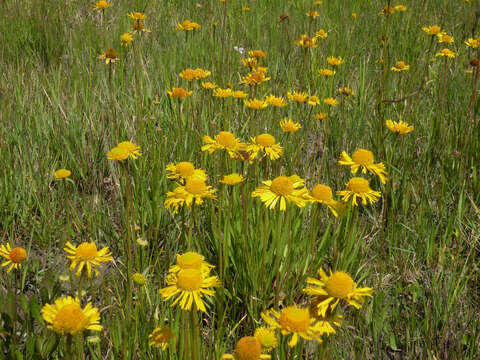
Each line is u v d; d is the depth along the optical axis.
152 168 0.93
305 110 1.23
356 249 0.72
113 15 1.74
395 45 1.60
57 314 0.40
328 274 0.74
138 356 0.57
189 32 1.58
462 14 1.74
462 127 1.09
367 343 0.64
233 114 1.18
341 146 1.09
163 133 1.06
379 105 1.18
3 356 0.53
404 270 0.78
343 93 1.06
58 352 0.57
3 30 1.56
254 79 0.98
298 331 0.40
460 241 0.80
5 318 0.57
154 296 0.64
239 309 0.70
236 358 0.40
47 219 0.84
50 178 0.93
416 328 0.68
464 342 0.65
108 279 0.71
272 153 0.66
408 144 1.08
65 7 1.75
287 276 0.63
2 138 1.02
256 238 0.68
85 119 1.10
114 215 0.92
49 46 1.50
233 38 1.66
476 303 0.71
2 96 1.16
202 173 0.59
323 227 0.84
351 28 1.76
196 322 0.46
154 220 0.83
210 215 0.78
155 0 1.87
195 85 1.26
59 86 1.22
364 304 0.66
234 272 0.73
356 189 0.59
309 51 1.44
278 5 2.03
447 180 0.99
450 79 1.32
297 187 0.59
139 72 1.30
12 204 0.86
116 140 0.97
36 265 0.74
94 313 0.41
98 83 1.27
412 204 0.95
